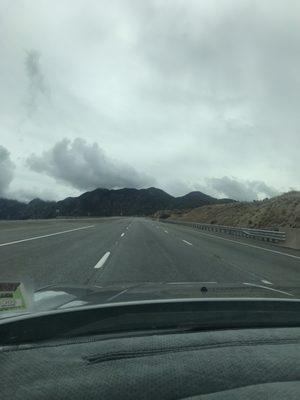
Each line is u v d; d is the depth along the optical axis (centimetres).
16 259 1691
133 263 1656
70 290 488
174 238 3338
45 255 1856
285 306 430
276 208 6128
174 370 297
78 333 356
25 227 4544
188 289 500
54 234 3394
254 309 417
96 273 1370
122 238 3095
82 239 2889
